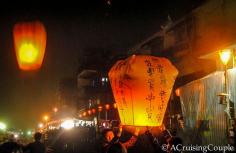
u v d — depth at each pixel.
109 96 47.31
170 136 9.70
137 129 8.45
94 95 52.47
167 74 8.36
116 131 9.29
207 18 18.95
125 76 8.19
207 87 15.21
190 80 20.61
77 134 26.83
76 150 25.47
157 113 8.38
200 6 19.38
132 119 8.41
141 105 8.25
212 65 18.06
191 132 16.53
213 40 18.03
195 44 20.39
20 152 12.51
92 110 35.78
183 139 17.44
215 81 14.65
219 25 17.72
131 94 8.21
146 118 8.35
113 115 36.25
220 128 14.14
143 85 8.14
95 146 23.08
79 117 41.78
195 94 16.25
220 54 13.43
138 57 8.41
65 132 26.92
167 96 8.43
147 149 8.72
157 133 8.67
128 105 8.37
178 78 21.78
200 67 19.75
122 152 8.51
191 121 16.61
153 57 8.59
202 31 19.56
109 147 8.75
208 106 15.06
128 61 8.37
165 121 21.14
